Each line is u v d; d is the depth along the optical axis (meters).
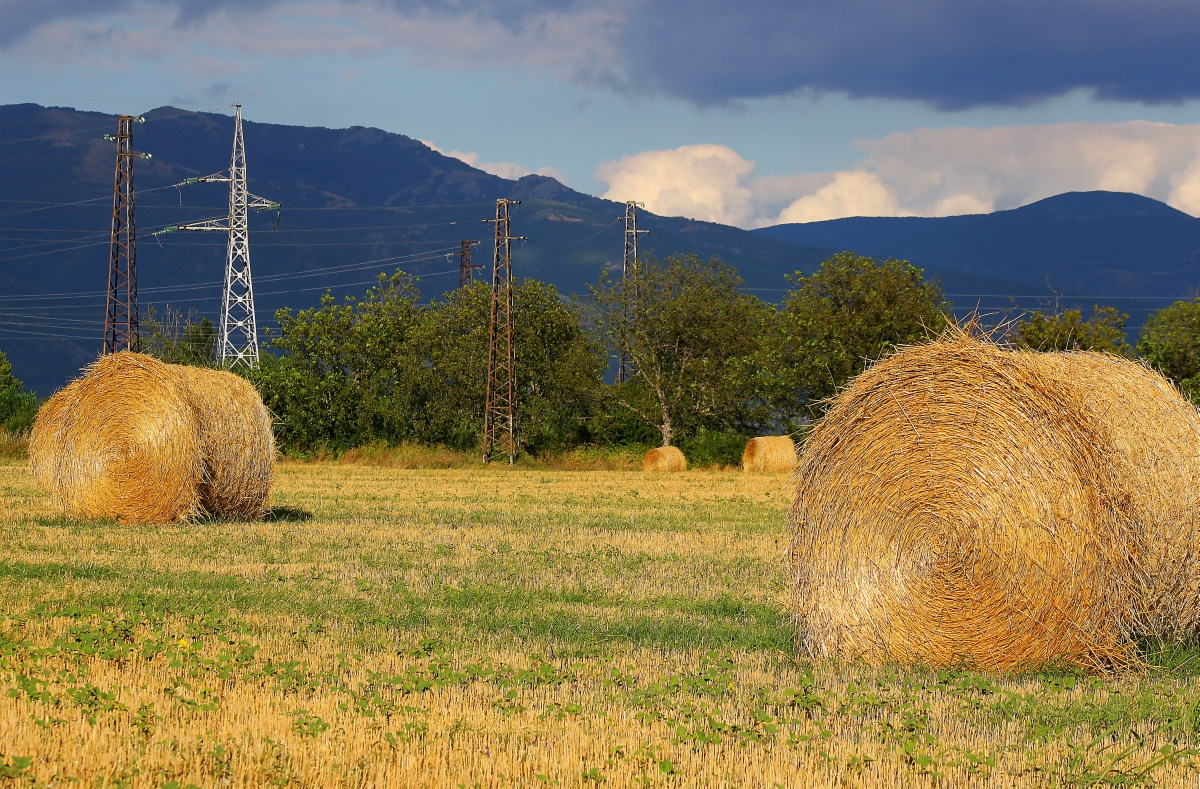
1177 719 11.63
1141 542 13.88
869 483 15.12
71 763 9.34
